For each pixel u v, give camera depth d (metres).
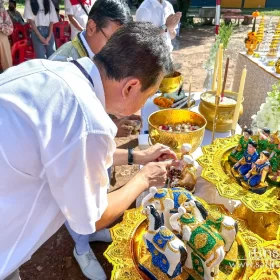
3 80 0.75
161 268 0.91
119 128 1.50
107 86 0.82
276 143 1.23
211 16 9.70
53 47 4.60
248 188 1.16
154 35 0.80
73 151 0.69
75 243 1.80
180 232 0.94
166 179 1.20
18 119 0.69
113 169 2.49
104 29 1.34
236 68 2.89
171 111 1.58
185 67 5.52
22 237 0.79
